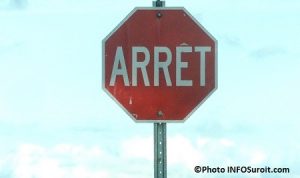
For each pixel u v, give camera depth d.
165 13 7.03
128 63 6.99
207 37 7.02
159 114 6.98
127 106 6.97
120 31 7.00
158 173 7.02
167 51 7.01
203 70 7.01
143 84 6.98
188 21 7.02
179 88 7.00
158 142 7.02
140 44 7.00
